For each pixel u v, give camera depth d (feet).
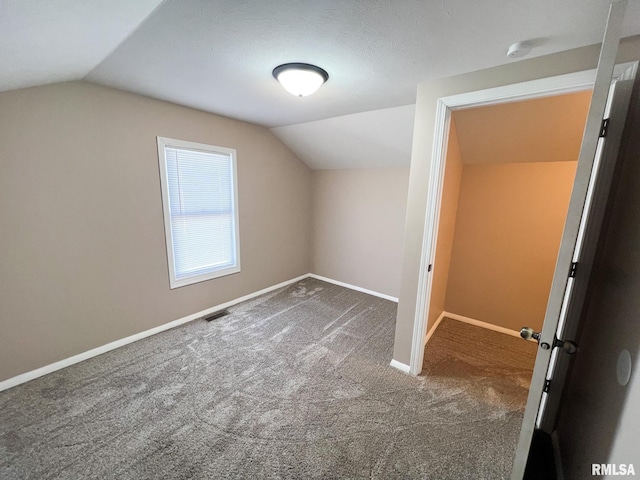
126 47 4.75
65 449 4.81
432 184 6.17
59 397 5.98
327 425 5.46
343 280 13.89
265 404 5.96
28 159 6.03
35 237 6.29
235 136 10.29
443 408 5.98
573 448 3.97
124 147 7.51
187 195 9.27
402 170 11.41
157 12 3.69
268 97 7.49
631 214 3.28
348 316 10.40
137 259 8.18
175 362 7.36
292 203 13.43
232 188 10.55
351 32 4.20
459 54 4.79
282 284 13.70
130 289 8.11
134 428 5.27
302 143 11.98
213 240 10.30
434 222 6.33
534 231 8.71
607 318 3.51
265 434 5.22
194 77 6.18
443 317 10.66
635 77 3.78
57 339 6.84
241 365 7.29
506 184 8.96
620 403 2.78
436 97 5.94
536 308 8.94
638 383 2.49
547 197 8.41
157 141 8.15
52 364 6.81
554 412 4.98
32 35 3.78
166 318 9.13
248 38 4.41
